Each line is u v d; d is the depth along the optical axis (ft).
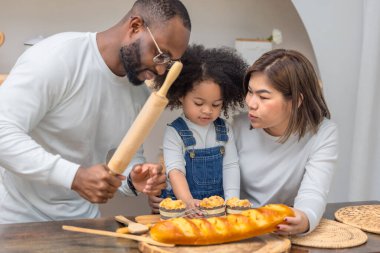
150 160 7.19
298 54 4.50
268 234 3.79
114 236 3.68
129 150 3.69
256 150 4.94
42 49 4.31
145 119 3.66
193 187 4.95
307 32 7.11
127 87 4.71
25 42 6.26
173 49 4.17
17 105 4.05
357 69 7.23
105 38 4.50
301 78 4.42
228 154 5.02
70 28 6.69
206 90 4.72
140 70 4.26
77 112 4.46
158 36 4.11
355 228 4.03
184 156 4.95
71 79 4.35
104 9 6.79
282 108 4.42
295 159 4.75
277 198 4.94
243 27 7.35
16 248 3.40
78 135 4.56
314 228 3.97
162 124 7.18
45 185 4.68
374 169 7.37
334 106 7.24
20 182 4.68
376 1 6.92
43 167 3.85
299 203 4.17
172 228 3.47
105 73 4.50
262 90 4.36
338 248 3.64
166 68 4.27
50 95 4.24
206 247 3.48
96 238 3.64
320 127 4.69
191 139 4.92
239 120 5.20
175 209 3.97
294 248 3.64
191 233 3.46
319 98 4.58
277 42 7.05
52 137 4.54
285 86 4.35
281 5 7.41
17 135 3.94
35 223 3.93
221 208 4.05
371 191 7.43
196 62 4.75
